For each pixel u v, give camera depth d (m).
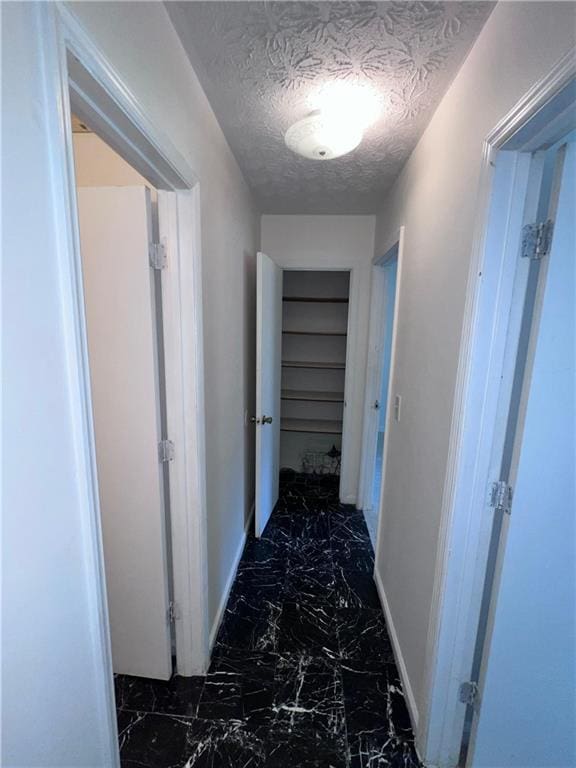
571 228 0.82
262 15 0.91
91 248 1.15
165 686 1.42
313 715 1.33
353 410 2.86
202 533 1.37
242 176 1.93
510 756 1.08
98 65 0.63
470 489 1.02
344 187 2.09
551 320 0.86
